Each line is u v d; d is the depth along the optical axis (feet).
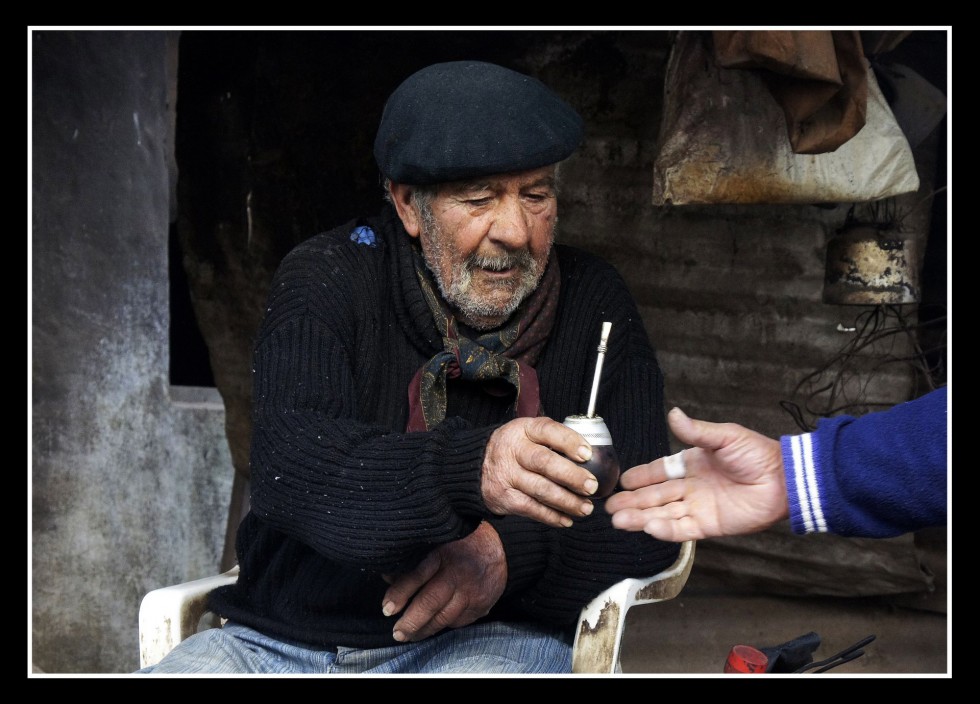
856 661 11.64
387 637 5.77
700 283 12.32
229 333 14.46
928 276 12.71
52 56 14.85
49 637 15.20
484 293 5.98
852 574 12.67
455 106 5.72
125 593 15.84
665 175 9.09
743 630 12.46
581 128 6.09
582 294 6.53
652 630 12.52
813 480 4.48
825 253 11.98
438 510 4.91
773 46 7.66
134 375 16.12
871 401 12.21
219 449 16.69
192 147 14.16
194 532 16.51
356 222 6.58
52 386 15.07
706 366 12.48
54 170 15.01
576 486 4.58
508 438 4.75
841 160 8.96
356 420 5.65
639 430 6.25
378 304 6.22
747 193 8.96
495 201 5.83
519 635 5.91
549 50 12.13
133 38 15.98
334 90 13.08
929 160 12.12
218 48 13.85
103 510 15.58
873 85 9.24
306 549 6.07
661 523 4.81
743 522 4.76
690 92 9.04
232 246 14.07
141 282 16.25
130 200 16.11
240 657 5.79
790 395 12.30
